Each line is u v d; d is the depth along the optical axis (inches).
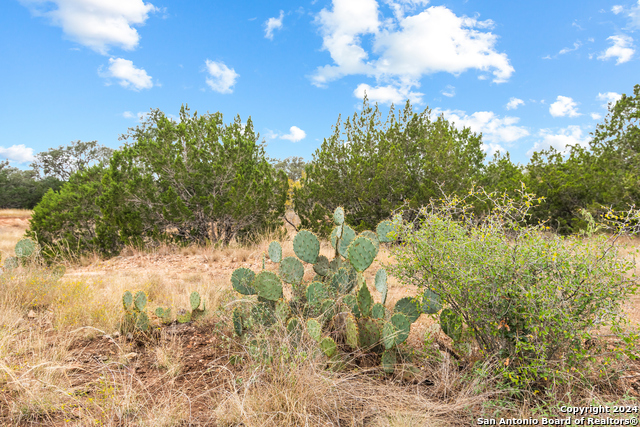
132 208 403.2
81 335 146.9
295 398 92.7
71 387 103.3
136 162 440.5
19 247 242.4
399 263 120.8
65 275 273.9
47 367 105.4
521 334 106.6
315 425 86.0
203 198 413.4
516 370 101.8
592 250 102.0
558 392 98.9
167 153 410.3
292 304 146.6
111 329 151.9
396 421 87.4
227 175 432.5
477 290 102.0
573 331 95.1
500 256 104.5
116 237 404.5
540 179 544.1
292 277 150.1
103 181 418.6
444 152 415.2
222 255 370.0
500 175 574.2
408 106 482.9
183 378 116.3
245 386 98.5
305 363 104.7
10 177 1531.7
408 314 129.9
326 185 470.6
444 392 101.6
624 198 408.2
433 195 383.2
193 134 441.1
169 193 385.1
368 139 485.1
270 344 118.4
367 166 450.6
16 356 120.0
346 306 133.6
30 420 88.4
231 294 167.8
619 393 102.3
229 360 125.0
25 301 181.5
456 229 112.7
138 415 90.7
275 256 168.6
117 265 340.2
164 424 86.3
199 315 172.6
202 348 141.5
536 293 96.7
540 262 100.5
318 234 449.4
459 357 123.3
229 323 152.9
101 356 129.0
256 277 133.2
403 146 472.4
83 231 416.2
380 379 111.0
